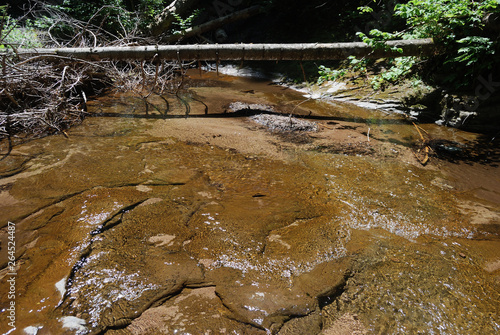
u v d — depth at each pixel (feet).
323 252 8.09
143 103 19.13
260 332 6.05
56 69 18.13
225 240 8.34
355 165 12.53
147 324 6.09
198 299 6.66
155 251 7.86
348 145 14.17
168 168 11.77
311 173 11.85
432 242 8.63
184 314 6.32
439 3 15.99
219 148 13.55
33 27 25.45
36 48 19.01
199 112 17.81
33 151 12.59
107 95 20.58
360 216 9.55
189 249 7.99
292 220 9.25
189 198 10.05
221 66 28.86
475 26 15.66
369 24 24.35
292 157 13.03
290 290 6.99
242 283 7.10
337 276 7.39
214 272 7.36
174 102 19.44
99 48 18.30
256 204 9.93
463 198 10.65
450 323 6.37
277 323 6.23
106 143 13.55
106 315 6.23
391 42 16.98
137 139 14.05
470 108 15.80
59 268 7.23
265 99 20.47
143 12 28.40
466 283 7.32
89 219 8.84
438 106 17.38
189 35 29.60
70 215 8.96
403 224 9.28
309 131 15.53
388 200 10.37
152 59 18.24
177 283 7.02
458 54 16.47
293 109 18.58
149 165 11.91
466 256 8.14
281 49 17.49
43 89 16.19
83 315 6.21
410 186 11.22
